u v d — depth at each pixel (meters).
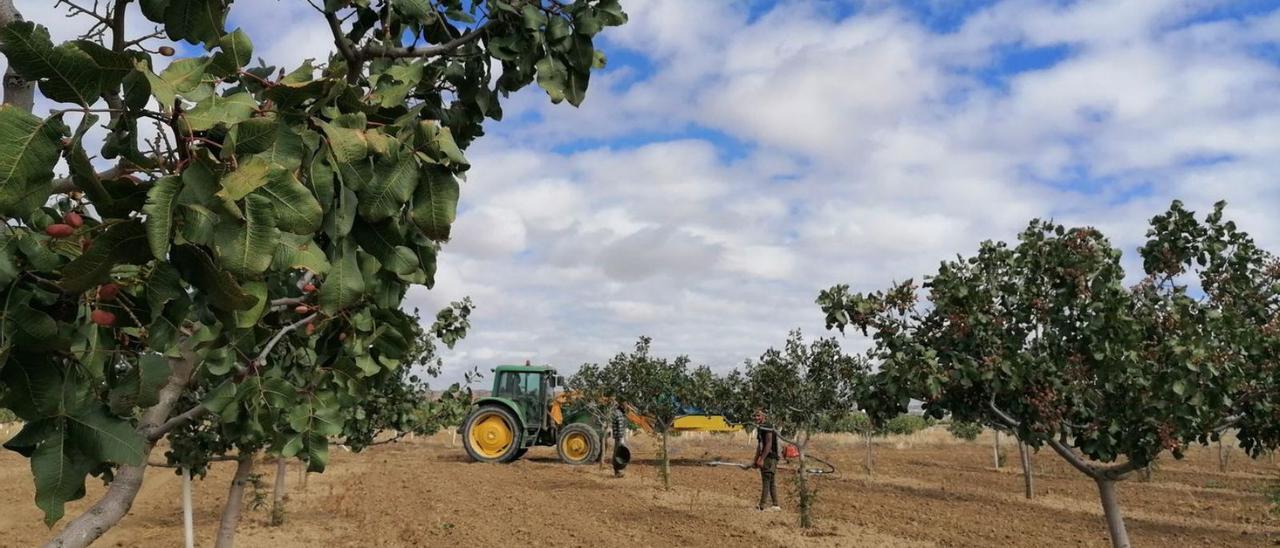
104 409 1.57
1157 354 6.36
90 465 1.55
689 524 12.76
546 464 25.17
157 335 1.63
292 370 3.21
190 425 6.75
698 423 30.77
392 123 1.85
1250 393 6.59
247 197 1.35
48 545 1.94
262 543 10.90
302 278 2.66
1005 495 16.83
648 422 24.42
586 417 26.66
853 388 7.59
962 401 7.31
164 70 1.42
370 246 1.81
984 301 6.90
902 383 6.96
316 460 2.56
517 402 26.44
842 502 15.39
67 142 1.33
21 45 1.29
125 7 1.79
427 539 11.39
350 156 1.62
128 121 1.45
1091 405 6.99
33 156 1.28
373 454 30.05
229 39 1.55
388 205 1.69
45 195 1.29
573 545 11.01
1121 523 6.96
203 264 1.40
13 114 1.27
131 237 1.37
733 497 16.28
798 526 12.50
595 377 22.98
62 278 1.37
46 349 1.50
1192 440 6.56
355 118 1.67
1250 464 25.14
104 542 10.86
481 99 2.43
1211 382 6.21
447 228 1.74
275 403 2.43
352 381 2.57
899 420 46.88
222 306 1.43
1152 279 7.22
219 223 1.34
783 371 13.97
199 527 12.09
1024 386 6.86
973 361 6.80
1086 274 6.59
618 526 12.59
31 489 15.88
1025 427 6.94
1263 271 7.17
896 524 12.76
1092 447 6.64
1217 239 7.12
